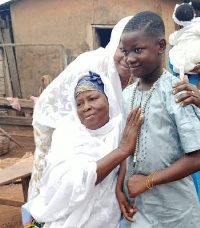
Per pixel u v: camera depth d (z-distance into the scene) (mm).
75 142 2184
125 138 1977
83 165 2066
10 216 5055
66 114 2660
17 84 10969
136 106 1917
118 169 2186
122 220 2143
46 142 2736
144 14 1774
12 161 7199
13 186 6035
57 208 2113
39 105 2748
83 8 9461
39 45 9445
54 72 10328
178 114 1758
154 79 1883
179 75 3418
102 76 2238
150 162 1862
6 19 10750
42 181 2283
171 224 1910
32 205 2285
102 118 2213
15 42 10578
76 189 2035
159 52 1800
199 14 7926
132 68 1815
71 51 9938
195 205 1948
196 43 3293
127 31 1779
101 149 2166
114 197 2145
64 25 9828
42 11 10000
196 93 1791
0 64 10992
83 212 2111
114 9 9031
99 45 9719
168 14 8172
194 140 1729
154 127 1842
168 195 1881
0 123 10188
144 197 1921
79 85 2223
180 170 1771
